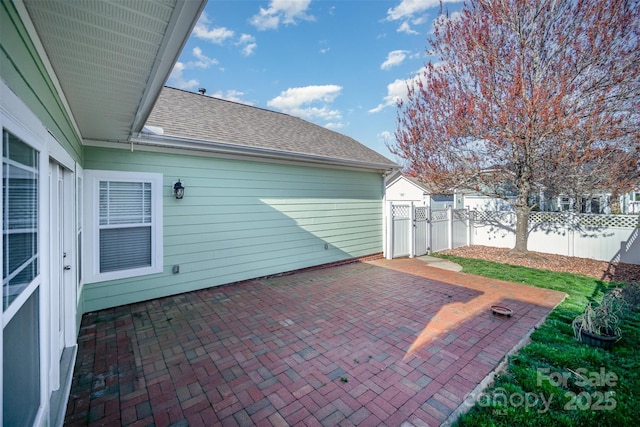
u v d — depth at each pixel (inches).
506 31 324.8
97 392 112.7
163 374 124.4
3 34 54.4
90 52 85.8
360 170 352.8
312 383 118.4
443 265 332.2
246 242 259.0
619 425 95.0
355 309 197.6
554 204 507.2
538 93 285.4
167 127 217.6
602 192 354.6
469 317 183.6
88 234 188.5
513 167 351.6
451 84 349.7
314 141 341.1
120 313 189.2
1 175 50.1
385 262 348.8
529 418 98.3
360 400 108.4
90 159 189.5
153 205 211.9
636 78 270.8
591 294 229.1
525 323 174.2
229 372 126.0
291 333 162.2
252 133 280.7
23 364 66.7
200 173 231.8
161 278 216.8
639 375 121.3
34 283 73.4
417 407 104.6
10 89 56.9
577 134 281.9
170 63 93.4
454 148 354.9
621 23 270.4
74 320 142.5
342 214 335.0
